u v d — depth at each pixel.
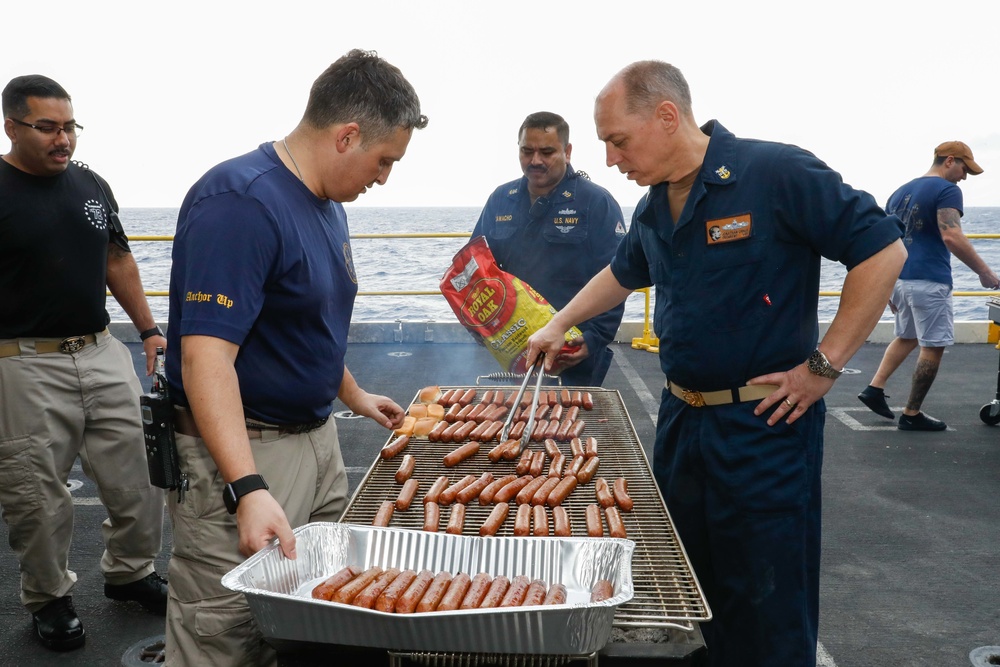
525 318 3.83
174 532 2.23
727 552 2.49
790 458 2.41
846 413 6.70
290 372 2.17
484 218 4.54
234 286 1.90
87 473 3.34
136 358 8.80
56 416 3.11
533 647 1.54
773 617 2.42
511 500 2.51
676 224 2.46
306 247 2.08
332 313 2.25
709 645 2.59
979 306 33.44
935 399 7.10
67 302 3.06
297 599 1.54
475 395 3.78
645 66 2.34
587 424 3.31
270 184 2.01
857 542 4.21
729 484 2.44
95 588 3.72
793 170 2.29
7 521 3.13
